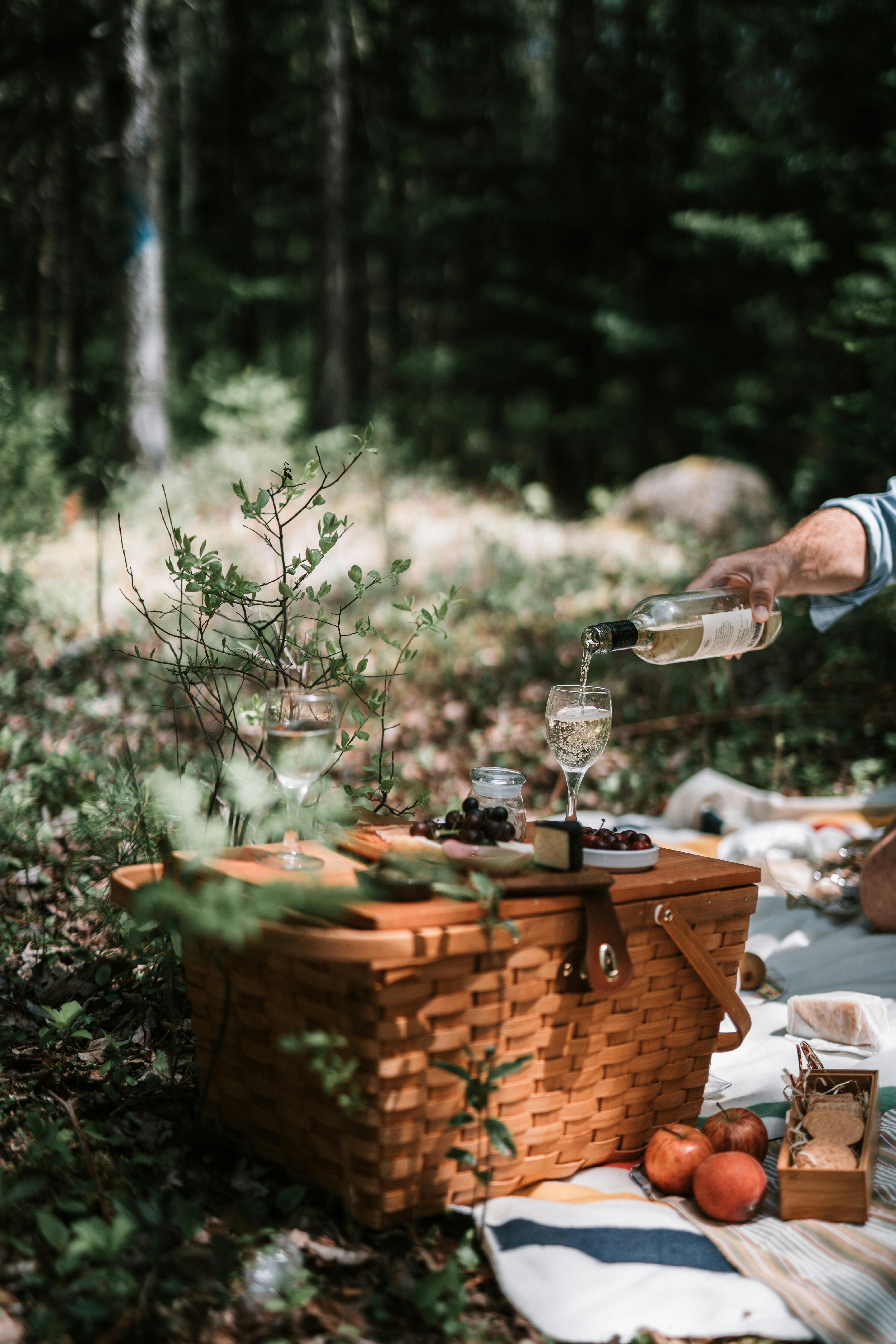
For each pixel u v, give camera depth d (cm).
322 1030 187
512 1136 198
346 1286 178
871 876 314
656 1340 169
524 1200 197
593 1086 208
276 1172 206
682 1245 187
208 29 1708
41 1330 158
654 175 1593
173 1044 232
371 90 1836
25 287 1518
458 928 180
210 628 527
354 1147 186
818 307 1440
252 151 2000
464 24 1756
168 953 233
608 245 1590
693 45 1605
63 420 921
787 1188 194
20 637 634
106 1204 184
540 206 1633
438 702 582
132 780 294
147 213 1102
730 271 1447
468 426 1783
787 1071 228
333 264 1442
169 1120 223
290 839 209
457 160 1853
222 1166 209
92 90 1371
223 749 288
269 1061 201
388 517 1036
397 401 1823
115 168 1093
